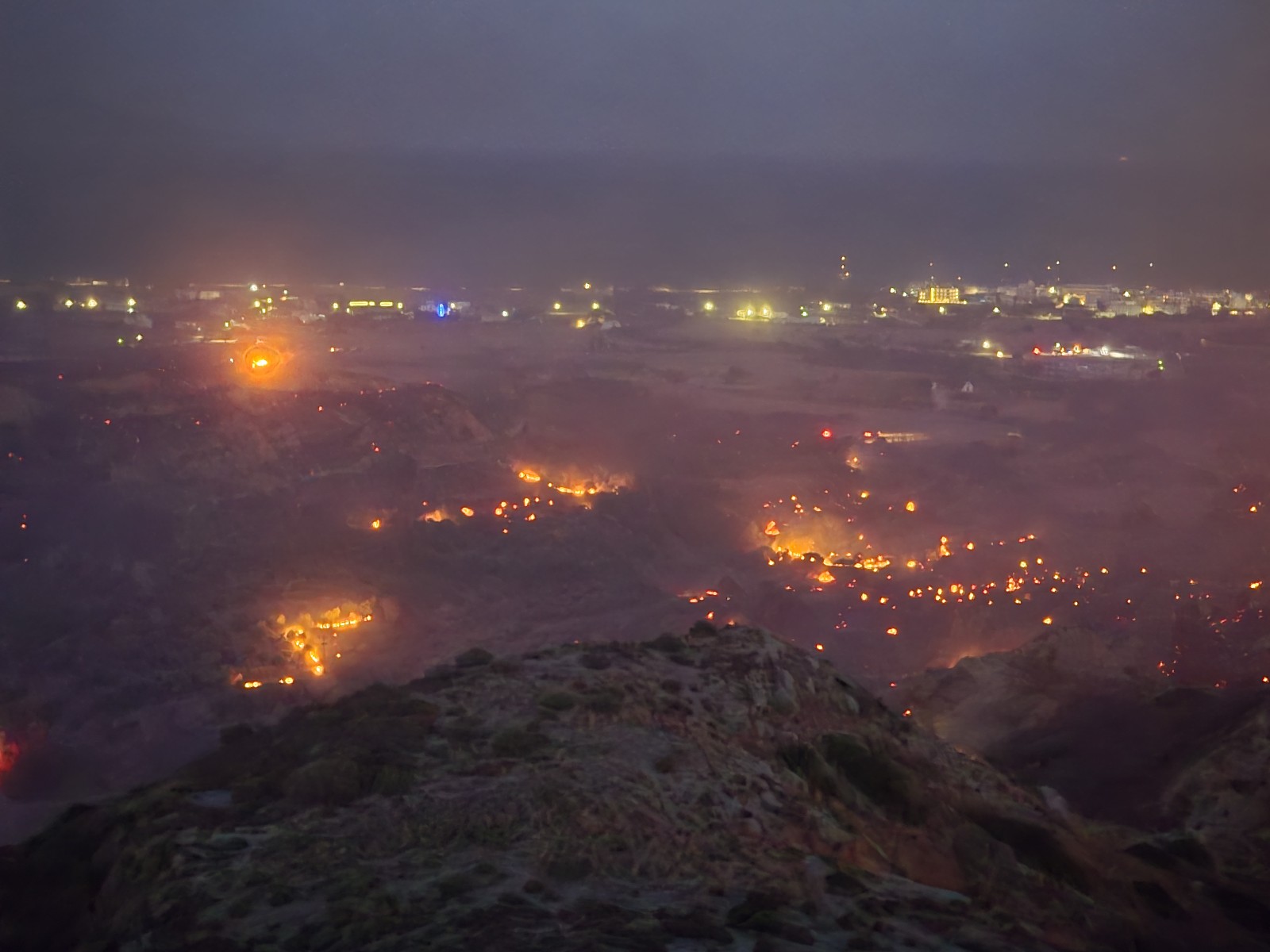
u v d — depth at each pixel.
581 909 4.41
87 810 5.63
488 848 4.90
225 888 4.54
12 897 4.98
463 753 5.75
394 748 5.73
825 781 5.97
